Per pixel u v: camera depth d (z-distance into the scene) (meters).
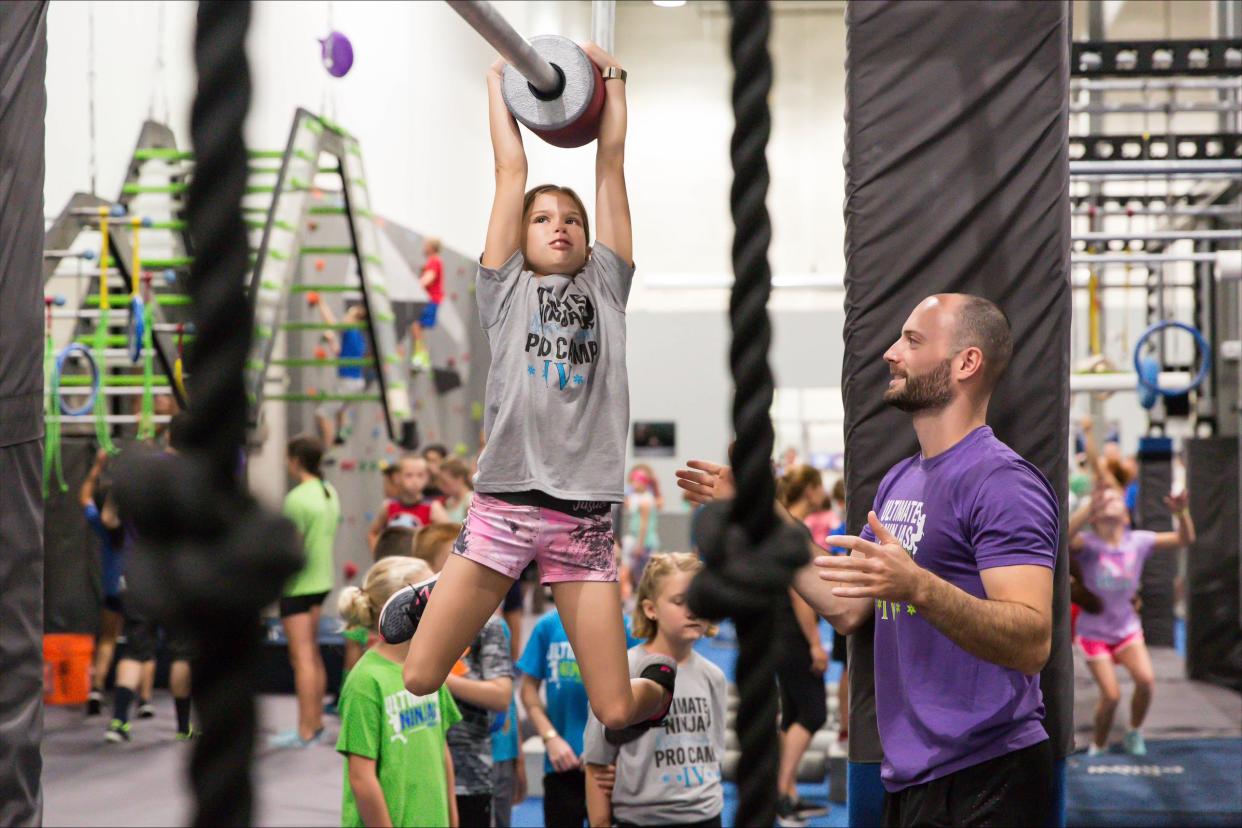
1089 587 6.89
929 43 2.67
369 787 3.12
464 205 13.89
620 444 1.71
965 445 2.33
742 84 0.67
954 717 2.30
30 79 2.90
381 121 11.39
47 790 6.10
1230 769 6.53
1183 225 9.25
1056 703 2.65
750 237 0.66
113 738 7.15
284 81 9.67
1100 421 9.07
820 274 16.59
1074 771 6.55
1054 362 2.64
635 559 13.79
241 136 0.48
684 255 16.67
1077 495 6.74
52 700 8.30
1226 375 9.23
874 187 2.70
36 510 3.03
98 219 7.37
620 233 1.67
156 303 7.59
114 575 7.82
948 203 2.67
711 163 16.67
